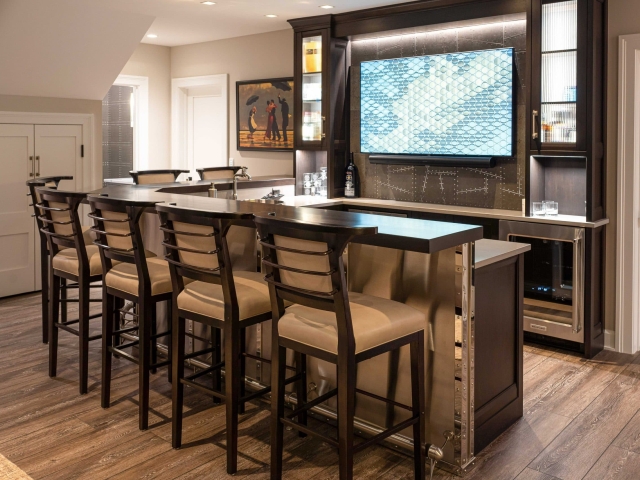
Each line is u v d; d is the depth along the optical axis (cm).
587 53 405
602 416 325
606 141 427
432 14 503
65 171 586
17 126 546
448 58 520
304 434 300
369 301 253
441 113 530
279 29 638
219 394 267
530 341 455
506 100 491
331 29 566
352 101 599
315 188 615
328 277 223
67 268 355
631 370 396
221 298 267
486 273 285
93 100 603
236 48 686
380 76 566
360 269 290
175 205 278
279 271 241
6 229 548
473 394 270
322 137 583
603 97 422
